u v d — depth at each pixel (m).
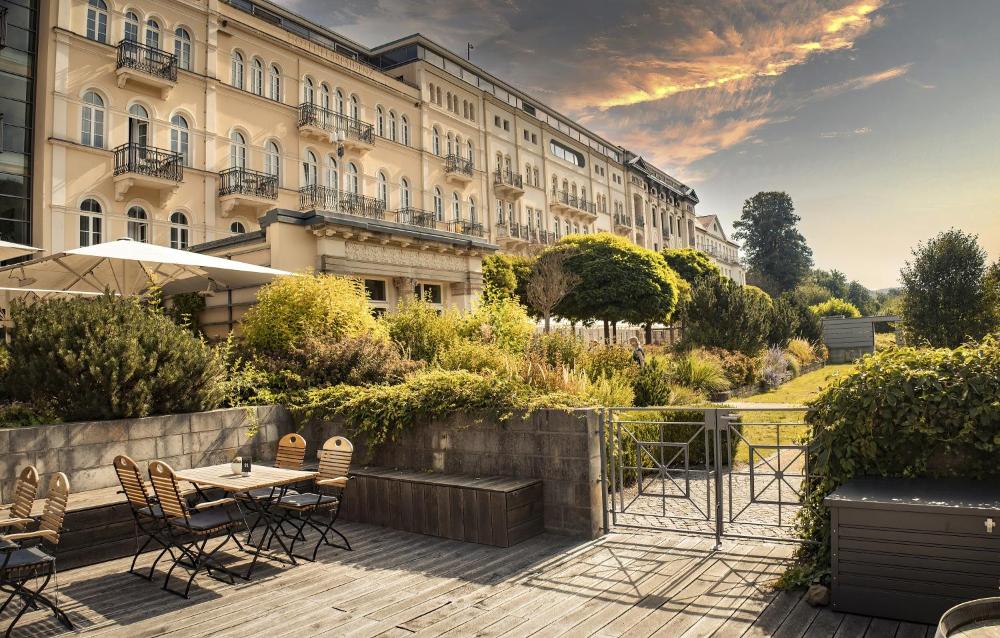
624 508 6.66
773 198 84.06
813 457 4.78
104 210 21.23
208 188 24.14
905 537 3.79
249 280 12.80
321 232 15.60
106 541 5.87
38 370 6.65
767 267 83.81
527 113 44.50
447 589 4.88
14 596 4.69
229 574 5.20
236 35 25.75
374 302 17.55
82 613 4.60
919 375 4.32
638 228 60.88
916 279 25.45
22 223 20.19
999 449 4.09
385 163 32.34
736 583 4.69
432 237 18.61
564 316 35.53
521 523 6.17
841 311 60.00
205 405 7.83
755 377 22.25
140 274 12.25
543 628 4.05
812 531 4.73
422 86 34.88
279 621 4.34
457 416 7.12
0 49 20.02
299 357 9.60
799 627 3.83
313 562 5.73
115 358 6.83
